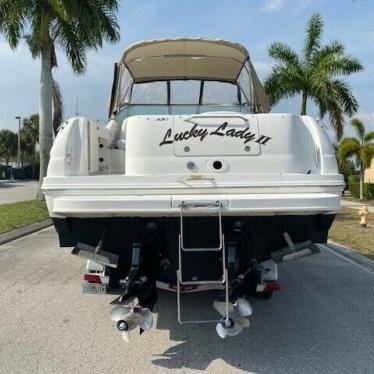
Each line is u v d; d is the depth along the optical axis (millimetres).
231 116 4652
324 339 4492
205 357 4066
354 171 35031
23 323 4875
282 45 22547
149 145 4609
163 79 7203
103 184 4098
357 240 10930
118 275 4797
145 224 4258
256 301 5758
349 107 22047
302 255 4348
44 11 17234
